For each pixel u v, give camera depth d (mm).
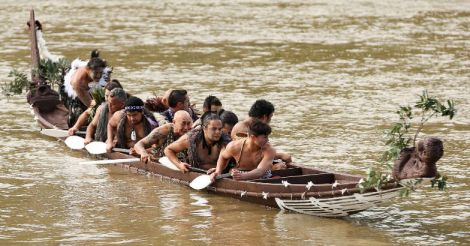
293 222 30141
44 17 91000
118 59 65562
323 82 56875
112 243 28188
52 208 31953
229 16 92875
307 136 42469
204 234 29031
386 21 88125
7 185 35031
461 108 48594
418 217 30672
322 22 87688
